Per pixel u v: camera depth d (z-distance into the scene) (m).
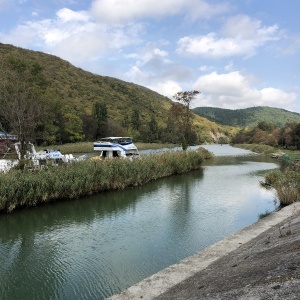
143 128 99.50
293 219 11.40
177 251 11.33
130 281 9.16
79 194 19.92
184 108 50.03
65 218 15.88
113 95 132.62
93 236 13.12
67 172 19.91
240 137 130.88
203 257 9.16
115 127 86.12
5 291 8.67
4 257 11.05
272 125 124.12
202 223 14.75
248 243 9.75
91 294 8.46
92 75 147.50
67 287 8.85
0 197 16.02
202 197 20.44
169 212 16.81
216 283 6.22
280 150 75.69
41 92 58.78
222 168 36.56
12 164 21.20
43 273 9.73
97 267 10.09
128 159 26.05
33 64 65.25
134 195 21.06
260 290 4.91
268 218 13.09
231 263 7.65
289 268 5.48
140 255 11.00
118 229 14.02
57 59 139.62
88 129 77.12
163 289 7.26
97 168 21.64
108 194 21.11
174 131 95.31
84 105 102.44
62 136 67.06
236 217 15.68
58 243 12.37
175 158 31.66
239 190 22.67
